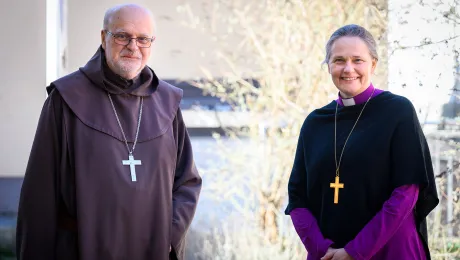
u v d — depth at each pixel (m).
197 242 5.44
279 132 5.57
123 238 3.02
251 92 5.93
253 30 5.73
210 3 6.41
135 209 3.04
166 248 3.12
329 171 3.05
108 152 3.06
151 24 3.14
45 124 3.08
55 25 5.47
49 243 3.05
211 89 5.68
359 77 3.02
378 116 3.01
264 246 5.39
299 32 5.55
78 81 3.17
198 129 6.13
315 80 5.50
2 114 5.28
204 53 6.27
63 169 3.05
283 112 5.57
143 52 3.12
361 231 2.91
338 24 5.48
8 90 5.28
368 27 5.36
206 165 5.90
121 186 3.03
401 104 3.00
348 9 5.45
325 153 3.08
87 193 3.00
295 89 5.59
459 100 5.20
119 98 3.19
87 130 3.07
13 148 5.29
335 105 3.21
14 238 5.05
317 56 5.50
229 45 6.22
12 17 5.27
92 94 3.15
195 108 5.95
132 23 3.07
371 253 2.86
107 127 3.11
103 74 3.17
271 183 5.55
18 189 5.27
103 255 2.99
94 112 3.12
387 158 2.95
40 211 3.05
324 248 2.98
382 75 5.23
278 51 5.57
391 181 2.95
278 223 5.48
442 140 5.12
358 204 2.97
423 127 5.15
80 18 6.37
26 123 5.29
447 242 5.08
